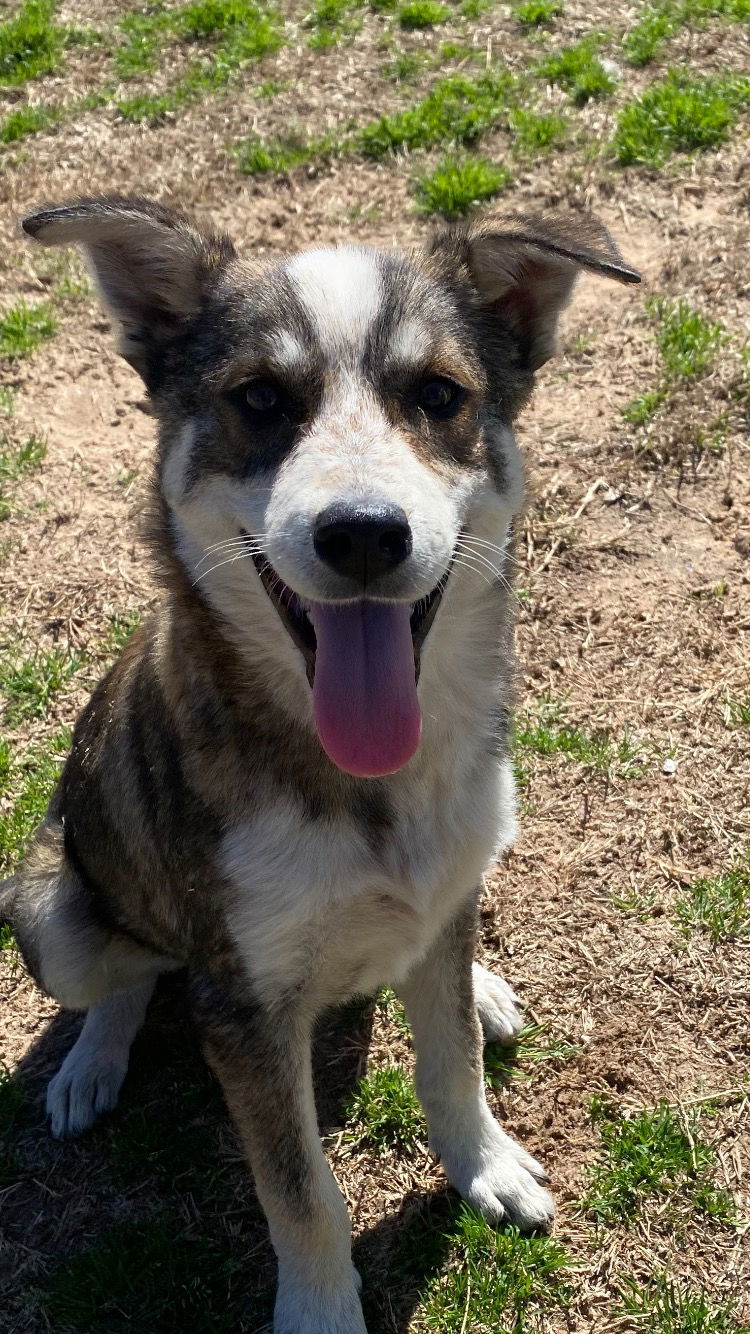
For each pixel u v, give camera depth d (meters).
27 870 0.72
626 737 0.84
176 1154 0.67
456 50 1.57
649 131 1.34
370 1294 0.61
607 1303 0.60
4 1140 0.69
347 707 0.50
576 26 1.60
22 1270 0.63
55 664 0.92
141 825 0.60
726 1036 0.69
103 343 1.20
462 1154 0.64
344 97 1.53
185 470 0.55
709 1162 0.64
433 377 0.54
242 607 0.53
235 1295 0.62
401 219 1.31
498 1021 0.70
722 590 0.91
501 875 0.78
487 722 0.57
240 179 1.41
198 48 1.67
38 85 1.64
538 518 0.97
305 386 0.53
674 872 0.76
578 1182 0.64
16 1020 0.75
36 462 1.07
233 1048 0.55
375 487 0.47
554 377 1.09
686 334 1.08
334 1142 0.68
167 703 0.58
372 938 0.57
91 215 0.56
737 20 1.54
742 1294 0.59
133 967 0.70
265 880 0.53
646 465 1.00
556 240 0.56
